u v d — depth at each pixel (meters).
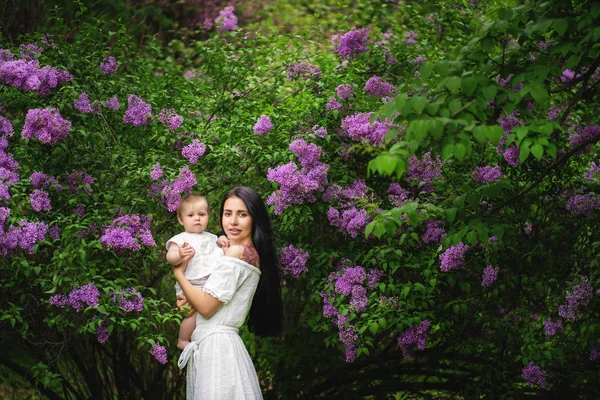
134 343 4.60
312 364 4.91
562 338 3.97
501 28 3.00
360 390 4.86
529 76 3.05
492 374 4.26
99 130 3.99
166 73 4.95
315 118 4.13
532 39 3.18
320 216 4.13
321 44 5.05
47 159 3.78
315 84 4.38
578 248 4.04
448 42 5.07
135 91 4.30
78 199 3.73
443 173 3.97
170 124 3.97
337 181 4.07
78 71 4.02
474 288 4.12
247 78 4.64
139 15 7.57
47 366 3.63
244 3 8.26
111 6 7.09
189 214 3.47
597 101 4.57
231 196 3.53
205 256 3.43
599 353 3.88
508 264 4.14
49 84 3.75
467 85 2.93
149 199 3.85
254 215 3.53
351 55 4.56
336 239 4.17
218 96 4.51
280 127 4.09
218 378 3.30
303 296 4.69
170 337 4.68
